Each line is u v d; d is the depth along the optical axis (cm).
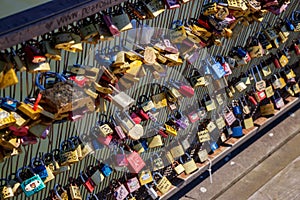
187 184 485
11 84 295
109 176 430
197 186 491
